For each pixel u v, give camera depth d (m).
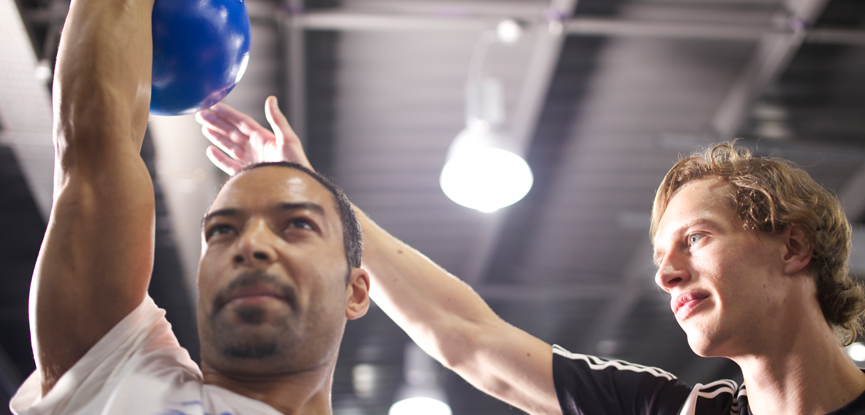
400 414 7.11
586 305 7.29
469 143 3.99
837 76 4.50
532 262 6.54
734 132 4.94
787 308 1.14
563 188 5.55
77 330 1.00
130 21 1.09
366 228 1.59
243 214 1.10
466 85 4.41
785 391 1.13
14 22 3.33
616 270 6.62
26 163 4.43
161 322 1.11
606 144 5.09
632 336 7.99
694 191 1.25
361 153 4.99
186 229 5.15
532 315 7.50
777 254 1.16
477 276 6.64
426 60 4.23
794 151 4.12
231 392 1.00
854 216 5.75
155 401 0.95
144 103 1.11
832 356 1.13
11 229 5.39
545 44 4.13
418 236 5.98
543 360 1.44
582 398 1.37
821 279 1.18
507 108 4.72
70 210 1.00
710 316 1.14
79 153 1.03
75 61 1.05
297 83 4.21
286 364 1.02
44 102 3.84
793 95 4.67
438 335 1.53
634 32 4.12
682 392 1.32
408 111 4.62
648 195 5.61
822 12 4.05
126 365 1.00
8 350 6.93
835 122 4.89
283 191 1.12
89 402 0.97
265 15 3.73
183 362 1.08
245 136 1.56
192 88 1.20
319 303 1.05
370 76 4.31
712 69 4.47
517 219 5.89
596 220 5.91
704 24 4.09
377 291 1.58
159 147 4.18
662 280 1.20
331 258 1.09
